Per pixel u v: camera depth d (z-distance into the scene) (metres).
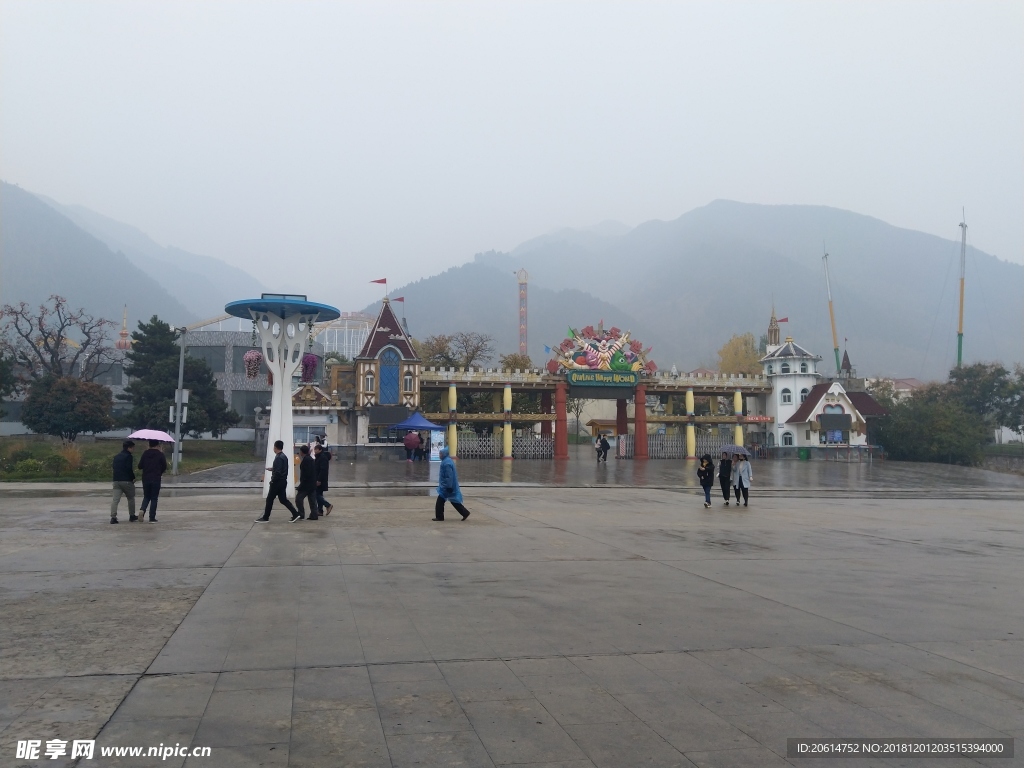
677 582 12.39
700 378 72.69
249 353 63.09
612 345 67.56
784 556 15.62
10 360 61.91
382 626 9.13
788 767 5.45
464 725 6.11
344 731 5.93
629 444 68.94
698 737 5.97
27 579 11.78
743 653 8.28
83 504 24.41
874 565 14.73
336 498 27.83
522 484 36.41
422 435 61.91
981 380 94.75
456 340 98.00
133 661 7.58
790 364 74.12
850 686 7.23
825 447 70.94
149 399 58.41
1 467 38.00
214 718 6.13
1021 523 23.81
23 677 7.05
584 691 6.97
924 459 73.50
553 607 10.34
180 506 23.89
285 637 8.55
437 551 15.21
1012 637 9.16
